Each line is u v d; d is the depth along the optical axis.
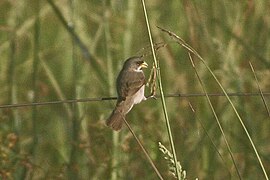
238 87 14.70
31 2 17.02
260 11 15.67
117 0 15.98
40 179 13.17
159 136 13.93
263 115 14.55
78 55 15.05
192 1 15.38
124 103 11.64
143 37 16.41
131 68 11.97
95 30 16.14
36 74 14.67
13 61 14.98
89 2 16.12
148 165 13.37
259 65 14.98
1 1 17.47
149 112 14.58
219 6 15.88
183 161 13.66
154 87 8.66
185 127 14.20
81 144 13.38
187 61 15.62
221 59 14.91
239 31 15.38
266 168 13.70
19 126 14.31
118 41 15.69
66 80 16.45
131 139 13.70
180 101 14.91
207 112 14.68
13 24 16.73
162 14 16.97
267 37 15.35
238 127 14.25
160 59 15.59
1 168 12.51
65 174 13.32
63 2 15.82
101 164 13.38
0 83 15.77
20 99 15.70
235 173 13.58
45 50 16.94
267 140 14.27
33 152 13.73
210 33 15.71
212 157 13.70
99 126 13.55
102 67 14.81
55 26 17.19
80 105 14.20
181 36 16.55
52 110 15.30
